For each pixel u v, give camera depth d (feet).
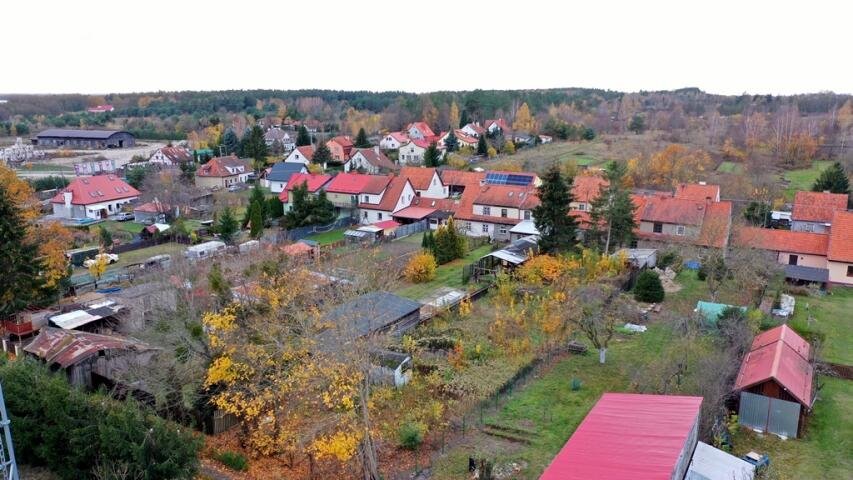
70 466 82.74
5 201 139.23
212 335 99.76
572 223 192.75
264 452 98.02
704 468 82.43
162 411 105.81
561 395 116.16
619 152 415.03
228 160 377.09
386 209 265.13
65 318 141.28
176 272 158.10
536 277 165.89
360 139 444.55
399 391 113.91
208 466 94.73
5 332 141.79
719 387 101.81
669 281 180.45
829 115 529.45
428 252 198.70
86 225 272.92
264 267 130.93
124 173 390.63
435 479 91.40
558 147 455.22
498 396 114.52
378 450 100.07
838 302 166.30
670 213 212.23
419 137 517.96
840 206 239.71
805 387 102.89
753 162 352.08
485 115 630.33
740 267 169.89
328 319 109.19
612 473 72.33
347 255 195.93
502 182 295.48
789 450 95.76
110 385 112.47
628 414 88.22
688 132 497.05
